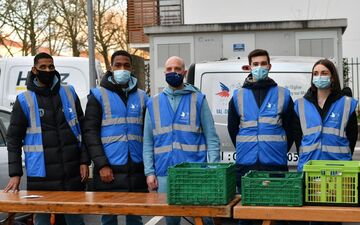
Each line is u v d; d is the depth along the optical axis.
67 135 5.69
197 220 4.62
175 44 13.18
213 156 5.69
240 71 7.71
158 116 5.69
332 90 5.57
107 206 4.75
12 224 5.22
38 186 5.62
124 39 24.30
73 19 23.27
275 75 7.71
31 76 5.74
